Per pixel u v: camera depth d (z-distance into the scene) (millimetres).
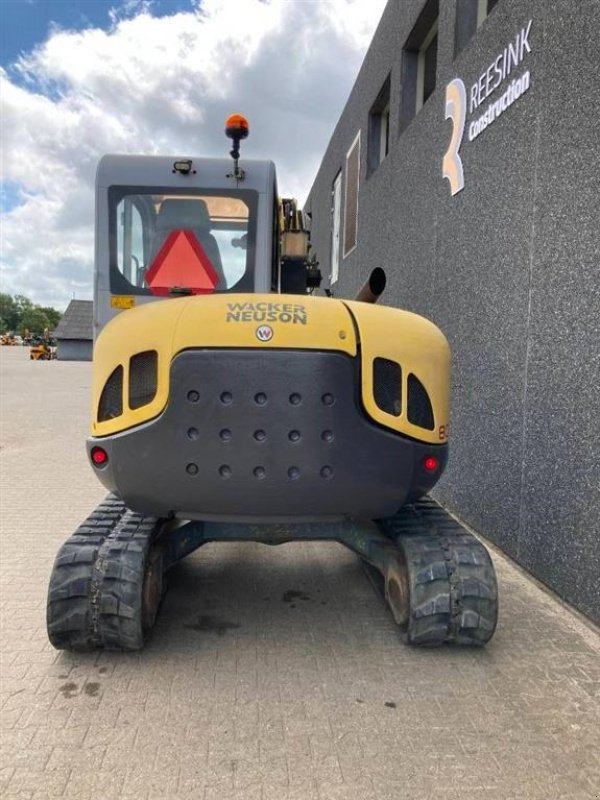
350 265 11039
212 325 2555
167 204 4133
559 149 3732
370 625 3396
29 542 4707
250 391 2531
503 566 4191
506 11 4496
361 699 2682
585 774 2242
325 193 14859
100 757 2291
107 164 4125
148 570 3045
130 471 2686
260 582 4020
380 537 3420
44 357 43531
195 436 2574
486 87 4836
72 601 2850
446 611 2938
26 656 3004
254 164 4168
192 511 2787
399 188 7414
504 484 4430
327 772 2227
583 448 3467
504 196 4504
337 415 2562
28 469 7406
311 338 2551
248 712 2576
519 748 2373
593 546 3375
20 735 2410
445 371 2854
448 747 2371
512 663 2988
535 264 4031
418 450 2689
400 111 7625
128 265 4113
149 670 2896
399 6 7680
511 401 4348
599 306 3320
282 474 2586
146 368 2660
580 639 3225
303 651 3096
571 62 3602
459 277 5387
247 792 2127
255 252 4160
